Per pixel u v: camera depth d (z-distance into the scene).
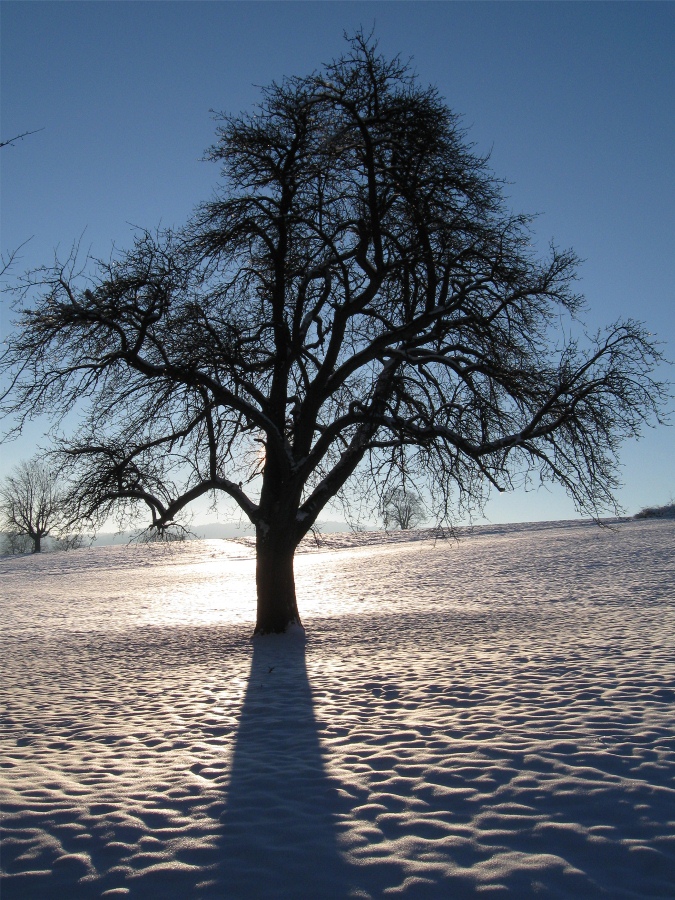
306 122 17.12
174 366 16.30
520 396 17.55
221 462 18.59
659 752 7.03
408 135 16.33
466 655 13.53
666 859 5.01
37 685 13.44
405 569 38.31
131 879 5.15
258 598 18.47
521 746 7.46
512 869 5.00
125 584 44.09
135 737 8.95
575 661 11.99
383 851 5.36
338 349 17.86
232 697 11.10
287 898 4.82
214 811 6.24
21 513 75.56
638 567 29.06
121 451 17.47
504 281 17.23
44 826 6.04
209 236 17.62
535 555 37.41
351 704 10.05
